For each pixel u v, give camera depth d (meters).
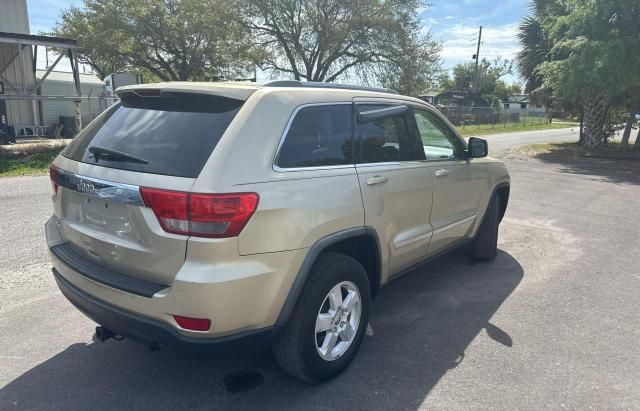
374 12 25.17
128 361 3.41
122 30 25.61
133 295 2.62
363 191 3.26
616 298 4.62
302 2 25.14
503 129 38.72
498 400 3.01
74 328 3.84
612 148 20.19
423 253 4.21
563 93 15.93
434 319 4.12
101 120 3.25
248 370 3.33
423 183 3.95
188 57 27.09
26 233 6.23
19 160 12.61
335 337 3.17
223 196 2.48
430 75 27.34
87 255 2.99
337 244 3.20
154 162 2.67
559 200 9.44
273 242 2.66
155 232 2.54
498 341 3.75
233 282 2.51
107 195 2.71
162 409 2.89
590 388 3.15
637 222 7.66
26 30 18.52
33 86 18.70
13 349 3.52
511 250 6.11
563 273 5.28
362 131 3.46
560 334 3.88
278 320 2.78
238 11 25.78
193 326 2.52
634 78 14.12
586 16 15.00
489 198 5.29
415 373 3.30
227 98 2.83
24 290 4.50
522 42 22.66
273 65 28.59
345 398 3.02
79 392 3.04
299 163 2.92
